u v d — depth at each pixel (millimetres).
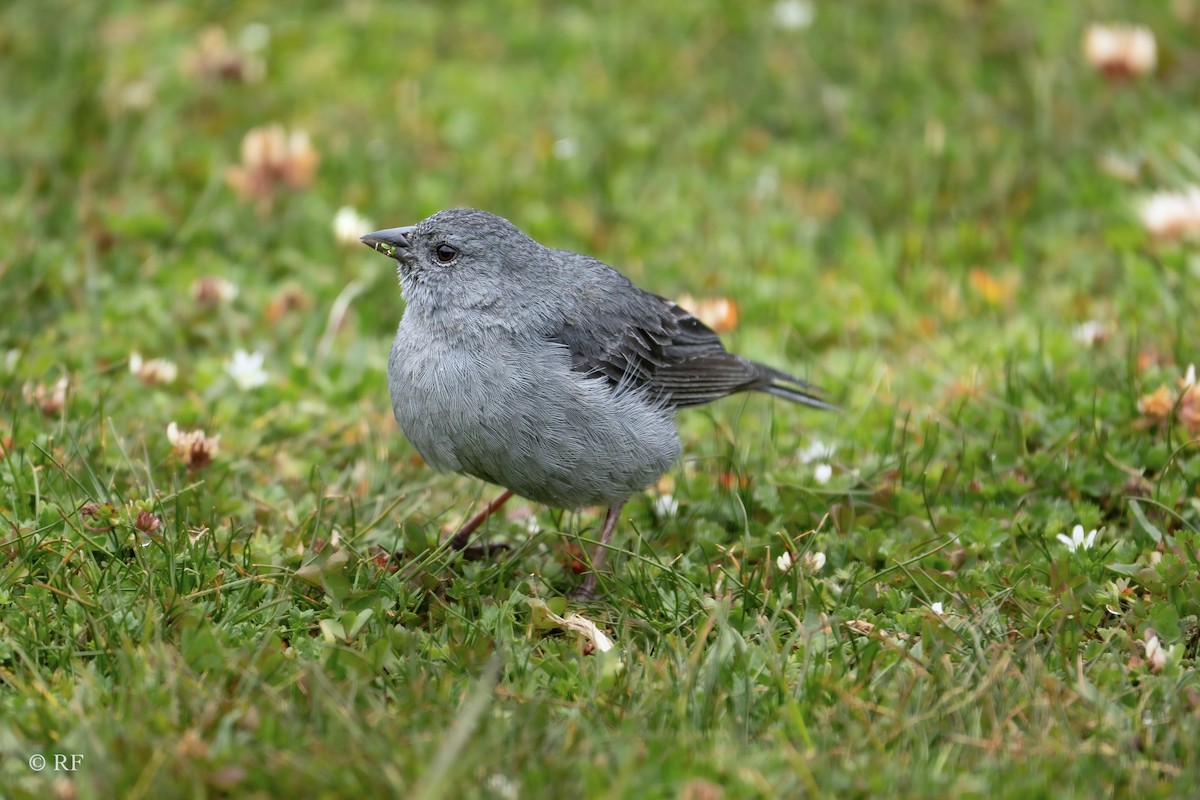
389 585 9055
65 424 10367
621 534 10477
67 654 7984
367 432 11375
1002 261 14438
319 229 14617
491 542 10398
